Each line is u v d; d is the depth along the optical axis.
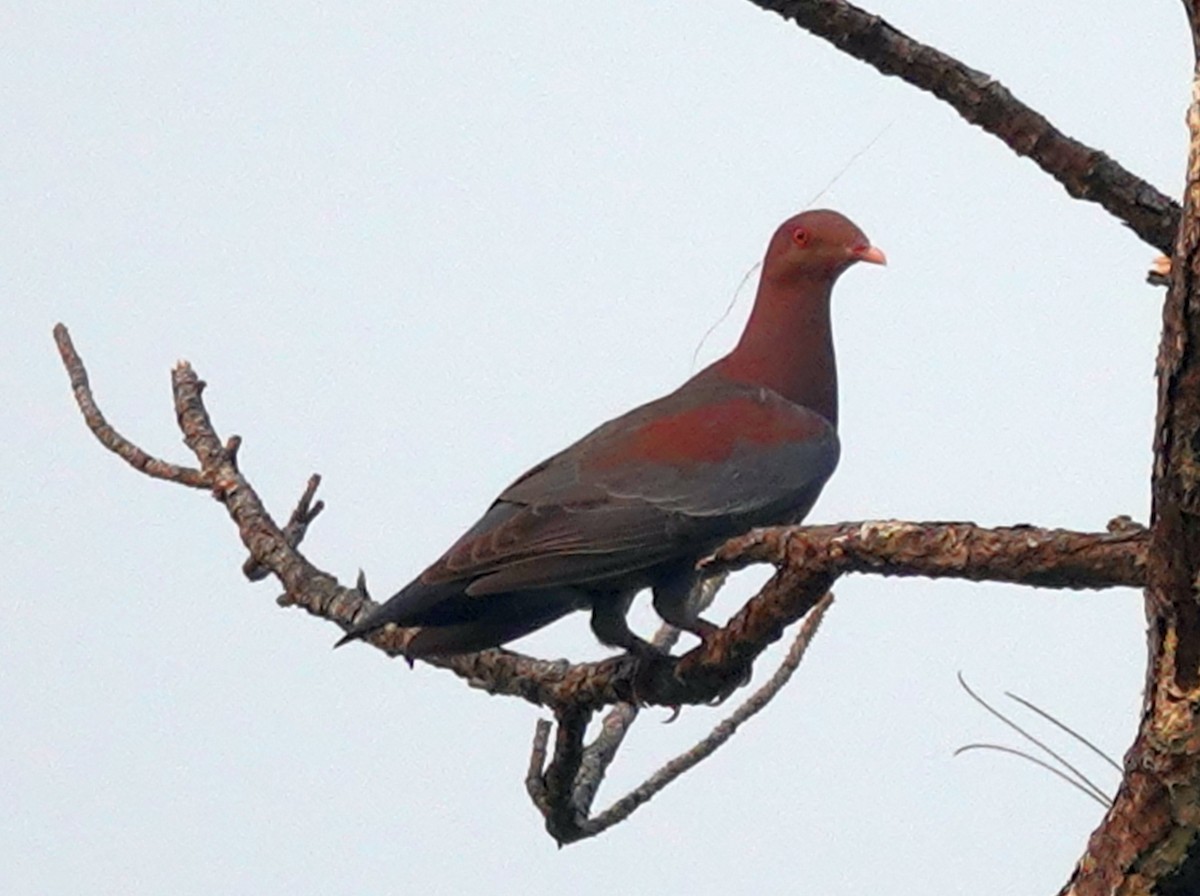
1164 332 5.77
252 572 11.09
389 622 10.42
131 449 11.09
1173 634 6.03
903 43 9.01
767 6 8.94
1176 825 6.12
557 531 11.31
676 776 10.75
